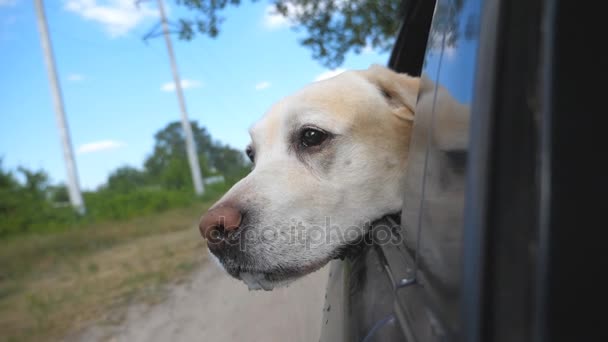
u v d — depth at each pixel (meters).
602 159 0.10
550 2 0.10
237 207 0.31
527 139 0.10
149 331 0.84
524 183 0.10
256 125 0.39
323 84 0.37
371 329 0.19
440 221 0.14
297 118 0.35
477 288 0.11
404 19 0.45
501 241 0.10
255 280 0.31
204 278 1.18
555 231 0.09
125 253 1.76
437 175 0.16
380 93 0.36
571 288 0.09
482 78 0.12
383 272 0.21
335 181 0.32
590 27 0.10
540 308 0.09
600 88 0.10
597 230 0.09
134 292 1.14
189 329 0.81
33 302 1.15
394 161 0.34
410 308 0.16
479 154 0.11
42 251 2.04
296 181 0.33
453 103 0.14
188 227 2.40
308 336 0.52
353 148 0.33
